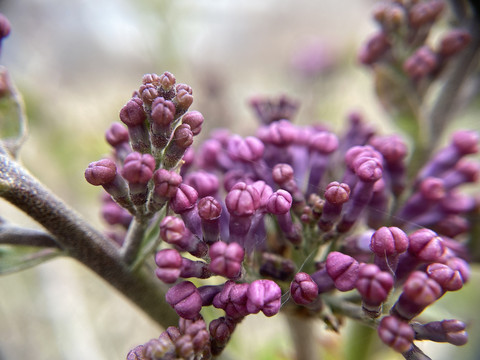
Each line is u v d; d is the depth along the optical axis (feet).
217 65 0.60
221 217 0.21
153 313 0.22
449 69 0.31
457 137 0.27
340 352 0.34
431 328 0.17
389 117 0.30
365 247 0.21
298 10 0.72
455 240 0.27
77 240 0.20
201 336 0.17
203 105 0.50
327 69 0.55
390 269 0.18
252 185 0.20
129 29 0.58
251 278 0.20
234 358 0.25
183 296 0.17
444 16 0.34
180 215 0.19
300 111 0.55
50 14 0.56
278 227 0.21
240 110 0.62
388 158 0.24
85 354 0.42
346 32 0.69
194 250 0.18
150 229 0.21
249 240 0.19
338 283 0.17
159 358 0.16
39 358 0.43
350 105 0.58
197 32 0.56
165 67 0.50
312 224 0.20
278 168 0.21
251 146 0.22
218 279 0.27
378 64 0.29
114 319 0.49
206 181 0.21
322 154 0.23
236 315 0.18
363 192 0.20
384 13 0.28
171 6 0.50
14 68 0.50
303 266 0.20
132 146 0.19
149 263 0.23
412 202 0.25
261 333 0.42
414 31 0.28
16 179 0.19
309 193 0.23
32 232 0.21
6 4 0.52
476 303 0.36
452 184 0.27
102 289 0.50
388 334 0.16
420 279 0.16
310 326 0.30
